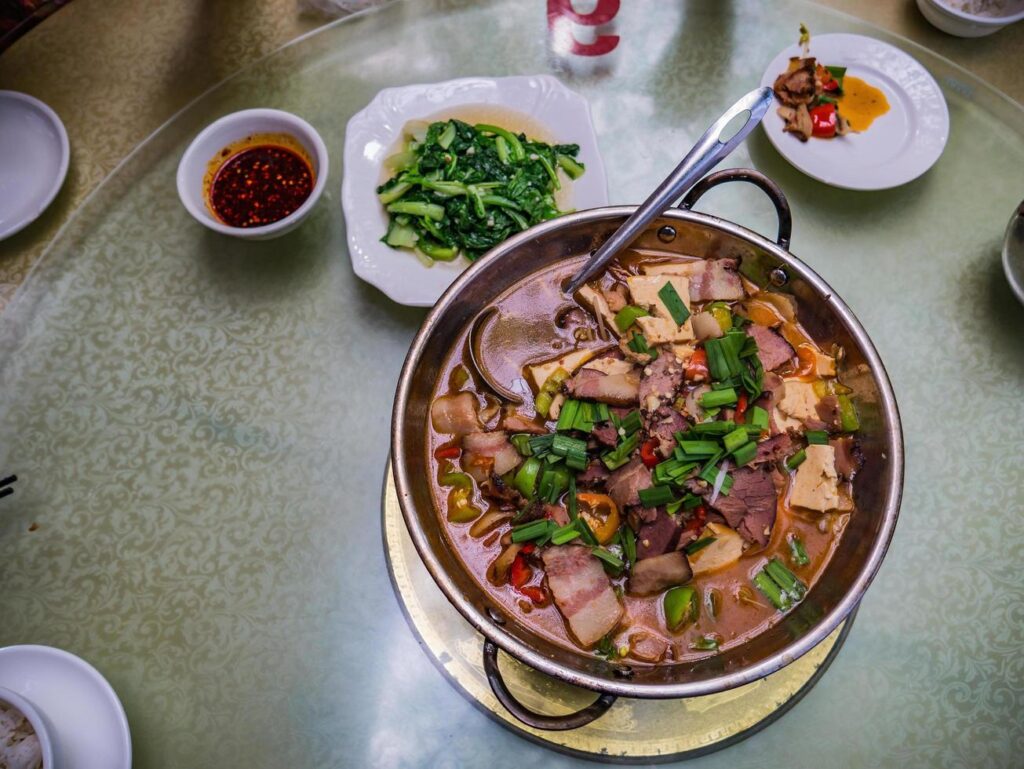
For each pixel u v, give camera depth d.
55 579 0.58
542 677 0.54
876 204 0.67
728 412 0.52
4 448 0.61
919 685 0.55
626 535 0.51
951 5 0.73
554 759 0.54
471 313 0.55
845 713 0.55
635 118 0.69
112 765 0.51
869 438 0.50
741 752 0.54
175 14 0.74
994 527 0.59
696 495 0.50
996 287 0.65
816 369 0.53
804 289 0.52
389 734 0.55
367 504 0.60
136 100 0.72
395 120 0.66
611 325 0.55
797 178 0.68
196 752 0.54
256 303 0.65
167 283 0.65
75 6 0.74
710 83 0.70
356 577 0.58
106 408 0.62
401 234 0.62
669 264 0.56
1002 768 0.53
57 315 0.64
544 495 0.51
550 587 0.49
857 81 0.69
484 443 0.52
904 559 0.58
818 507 0.51
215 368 0.63
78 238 0.66
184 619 0.57
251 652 0.56
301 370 0.63
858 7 0.75
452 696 0.55
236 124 0.65
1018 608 0.57
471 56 0.71
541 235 0.52
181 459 0.61
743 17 0.72
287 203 0.66
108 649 0.56
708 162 0.48
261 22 0.74
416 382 0.50
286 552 0.59
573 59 0.71
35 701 0.52
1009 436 0.61
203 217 0.62
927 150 0.66
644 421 0.51
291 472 0.61
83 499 0.60
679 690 0.42
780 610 0.50
